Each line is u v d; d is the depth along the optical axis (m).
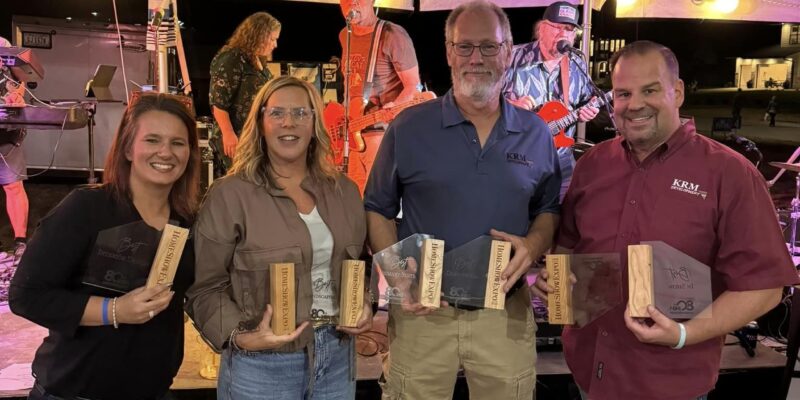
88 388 1.46
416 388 1.87
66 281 1.44
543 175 1.88
